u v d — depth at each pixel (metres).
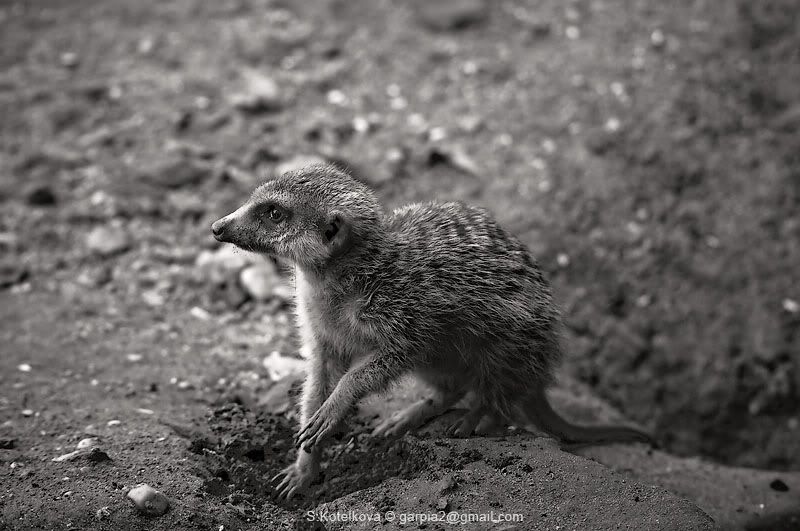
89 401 8.99
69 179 14.00
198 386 9.55
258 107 15.49
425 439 7.99
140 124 15.09
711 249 13.33
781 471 11.10
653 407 12.19
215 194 13.74
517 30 17.33
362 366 7.86
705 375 12.30
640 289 13.04
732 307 12.80
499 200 13.92
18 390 9.12
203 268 12.34
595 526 6.76
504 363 8.24
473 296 8.05
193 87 16.03
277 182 8.12
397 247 8.05
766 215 13.61
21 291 11.79
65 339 10.51
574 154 14.59
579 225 13.62
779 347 12.38
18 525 6.68
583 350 12.55
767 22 16.41
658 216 13.69
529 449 7.73
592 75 15.96
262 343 10.84
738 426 12.10
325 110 15.66
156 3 18.27
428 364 8.23
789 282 12.94
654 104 15.20
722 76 15.61
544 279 8.75
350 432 8.48
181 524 6.88
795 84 15.42
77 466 7.49
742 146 14.49
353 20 17.86
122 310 11.48
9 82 15.90
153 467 7.58
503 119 15.37
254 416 8.84
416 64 16.70
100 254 12.65
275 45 17.08
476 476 7.36
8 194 13.59
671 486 9.34
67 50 16.91
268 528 7.15
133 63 16.62
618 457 9.84
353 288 7.97
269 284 11.96
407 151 14.73
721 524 8.66
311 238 7.84
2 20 17.59
